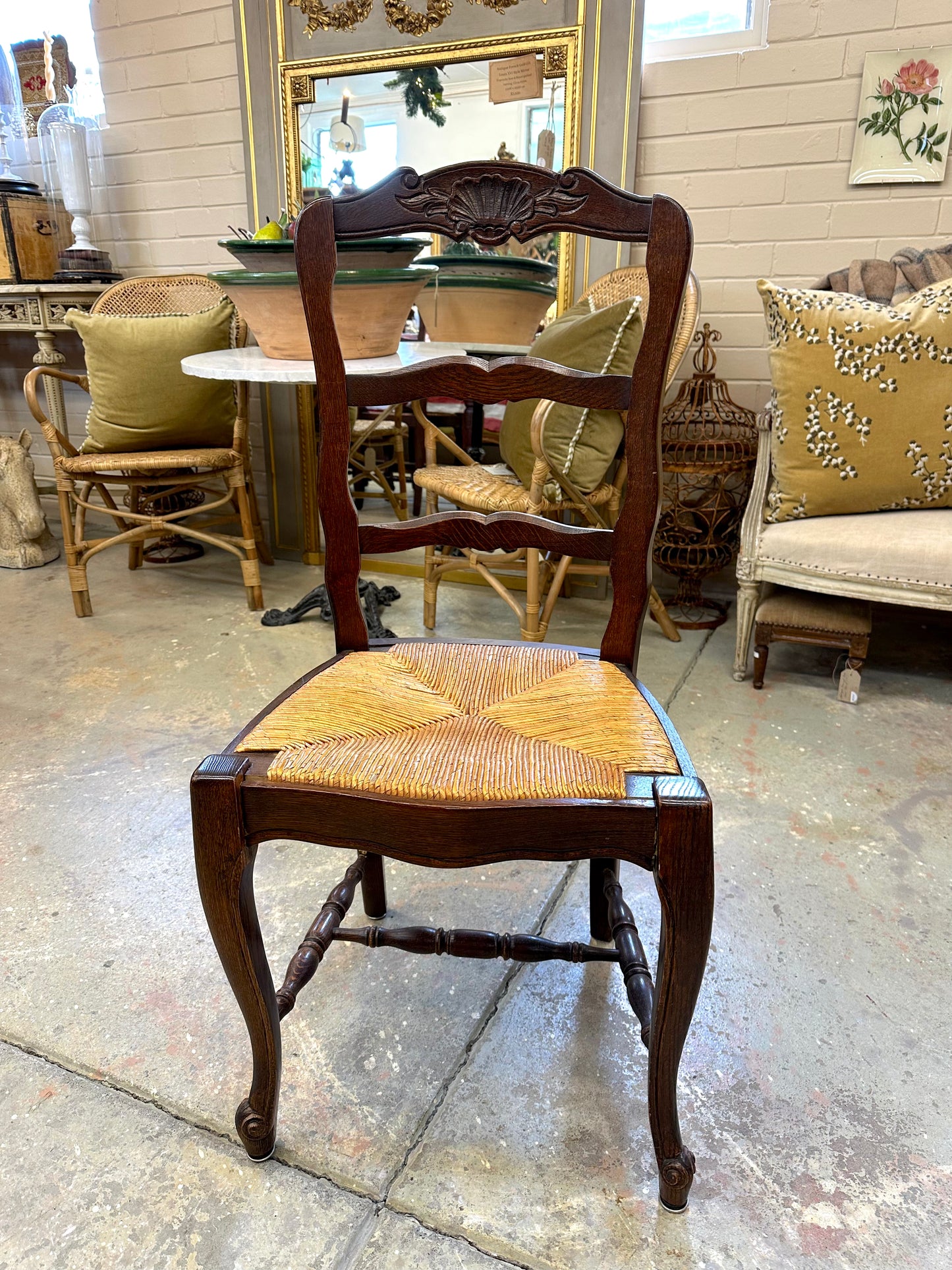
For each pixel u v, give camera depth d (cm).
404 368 93
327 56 262
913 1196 84
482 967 115
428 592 236
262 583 287
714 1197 84
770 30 223
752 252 240
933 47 210
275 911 127
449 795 72
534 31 237
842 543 185
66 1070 99
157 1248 79
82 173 295
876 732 181
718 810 151
